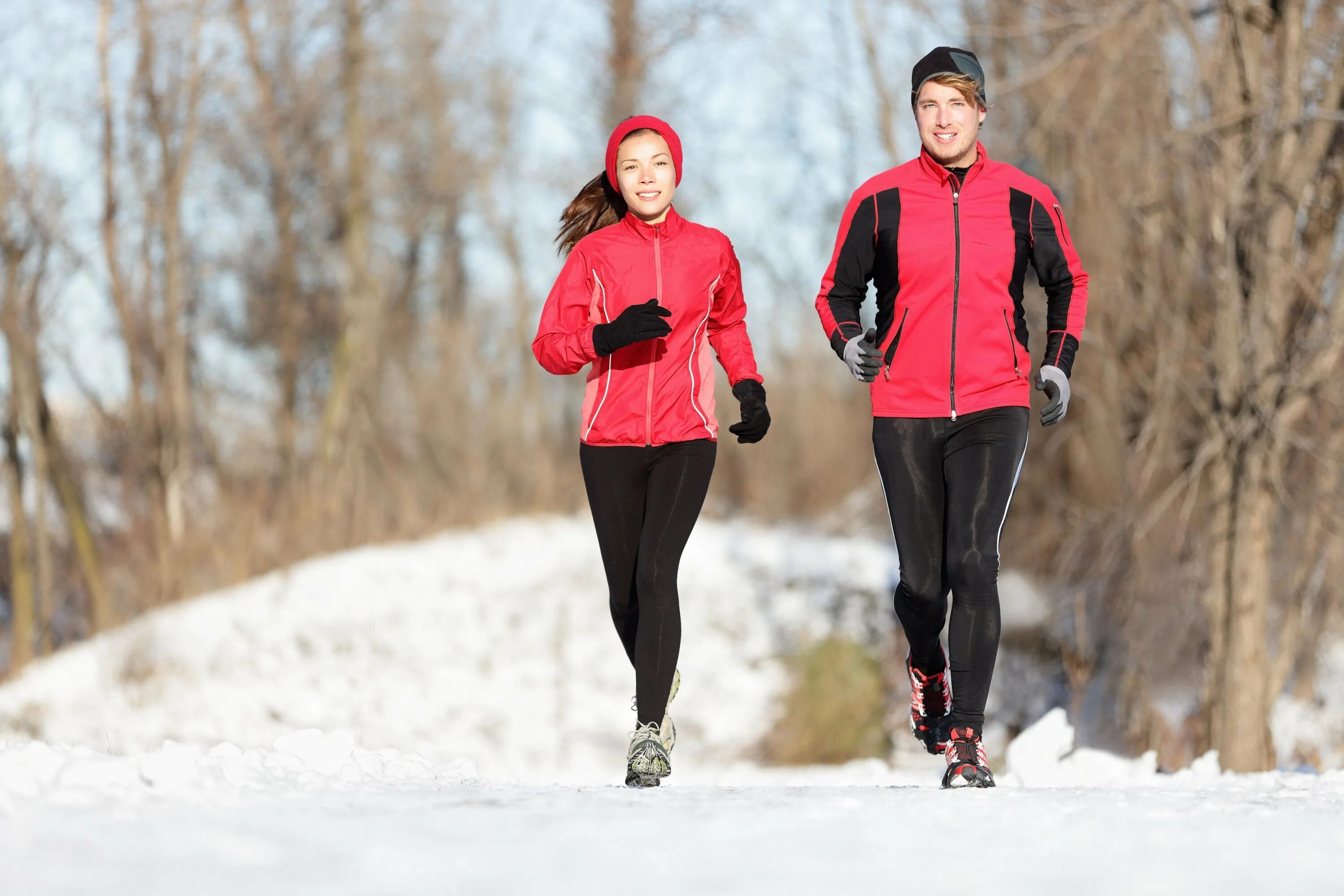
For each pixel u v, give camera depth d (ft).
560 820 34.12
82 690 202.18
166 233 253.03
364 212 293.23
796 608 224.33
